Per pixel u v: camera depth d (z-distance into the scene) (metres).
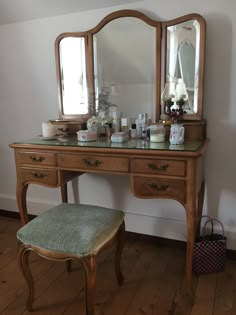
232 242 1.76
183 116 1.68
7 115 2.29
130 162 1.44
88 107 1.95
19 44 2.11
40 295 1.48
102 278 1.61
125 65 1.81
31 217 2.39
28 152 1.68
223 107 1.65
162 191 1.41
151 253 1.86
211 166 1.74
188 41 1.62
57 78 1.98
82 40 1.87
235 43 1.56
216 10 1.56
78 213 1.38
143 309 1.37
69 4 1.83
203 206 1.81
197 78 1.63
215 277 1.59
